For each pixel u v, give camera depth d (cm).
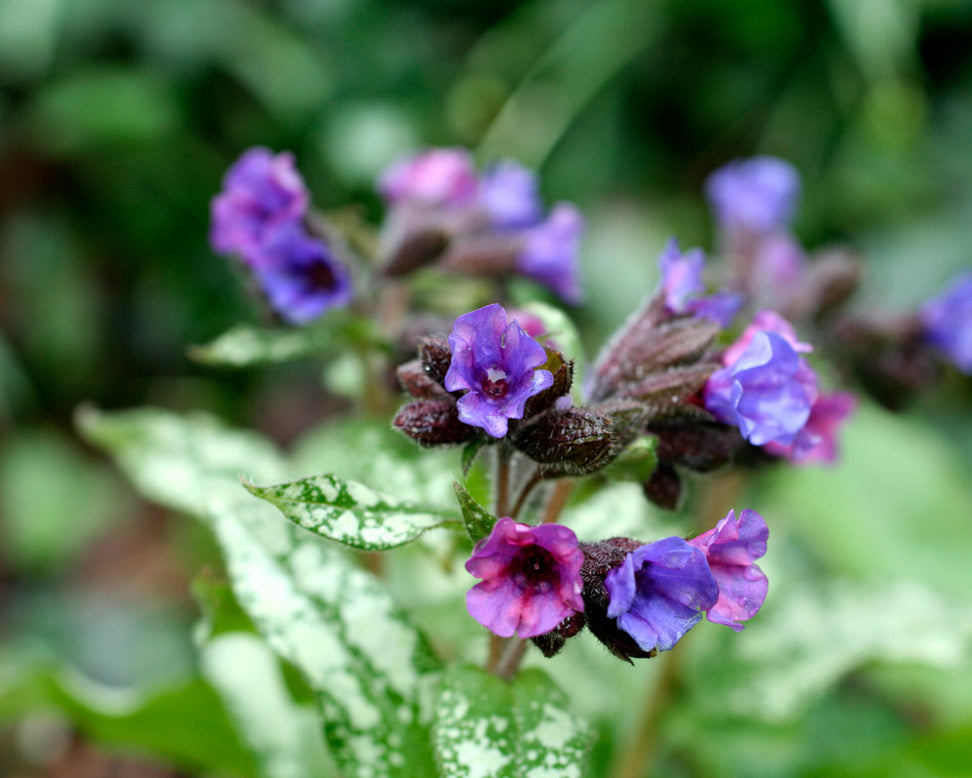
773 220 43
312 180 75
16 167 77
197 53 75
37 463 71
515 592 31
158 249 77
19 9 74
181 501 40
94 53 77
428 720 35
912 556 51
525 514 36
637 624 31
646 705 40
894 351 41
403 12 78
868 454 54
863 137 74
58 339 76
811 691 40
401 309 40
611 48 73
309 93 75
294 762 41
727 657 41
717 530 31
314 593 36
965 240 70
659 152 76
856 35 69
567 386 33
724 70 74
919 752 41
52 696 40
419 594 43
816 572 55
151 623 63
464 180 42
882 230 73
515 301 42
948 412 65
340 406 74
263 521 36
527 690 34
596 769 41
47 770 58
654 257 71
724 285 41
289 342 39
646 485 35
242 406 76
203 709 40
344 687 35
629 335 35
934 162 74
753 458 37
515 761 33
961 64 76
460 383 31
